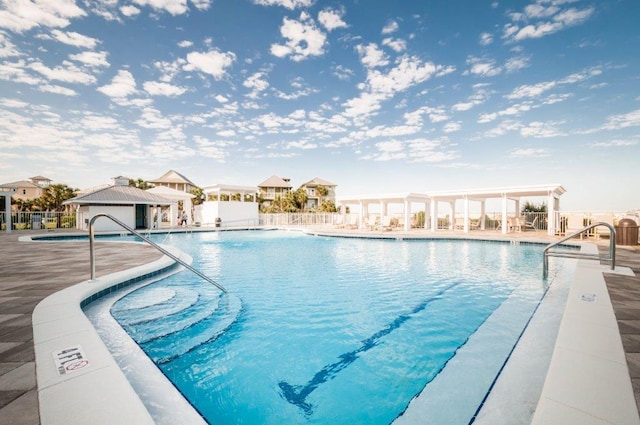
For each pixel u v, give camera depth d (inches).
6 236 583.5
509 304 180.7
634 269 219.6
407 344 139.4
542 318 138.9
